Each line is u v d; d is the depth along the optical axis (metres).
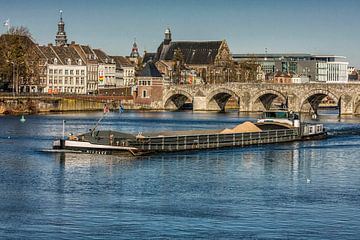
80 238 81.75
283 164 140.50
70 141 148.38
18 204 96.94
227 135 169.75
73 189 107.94
